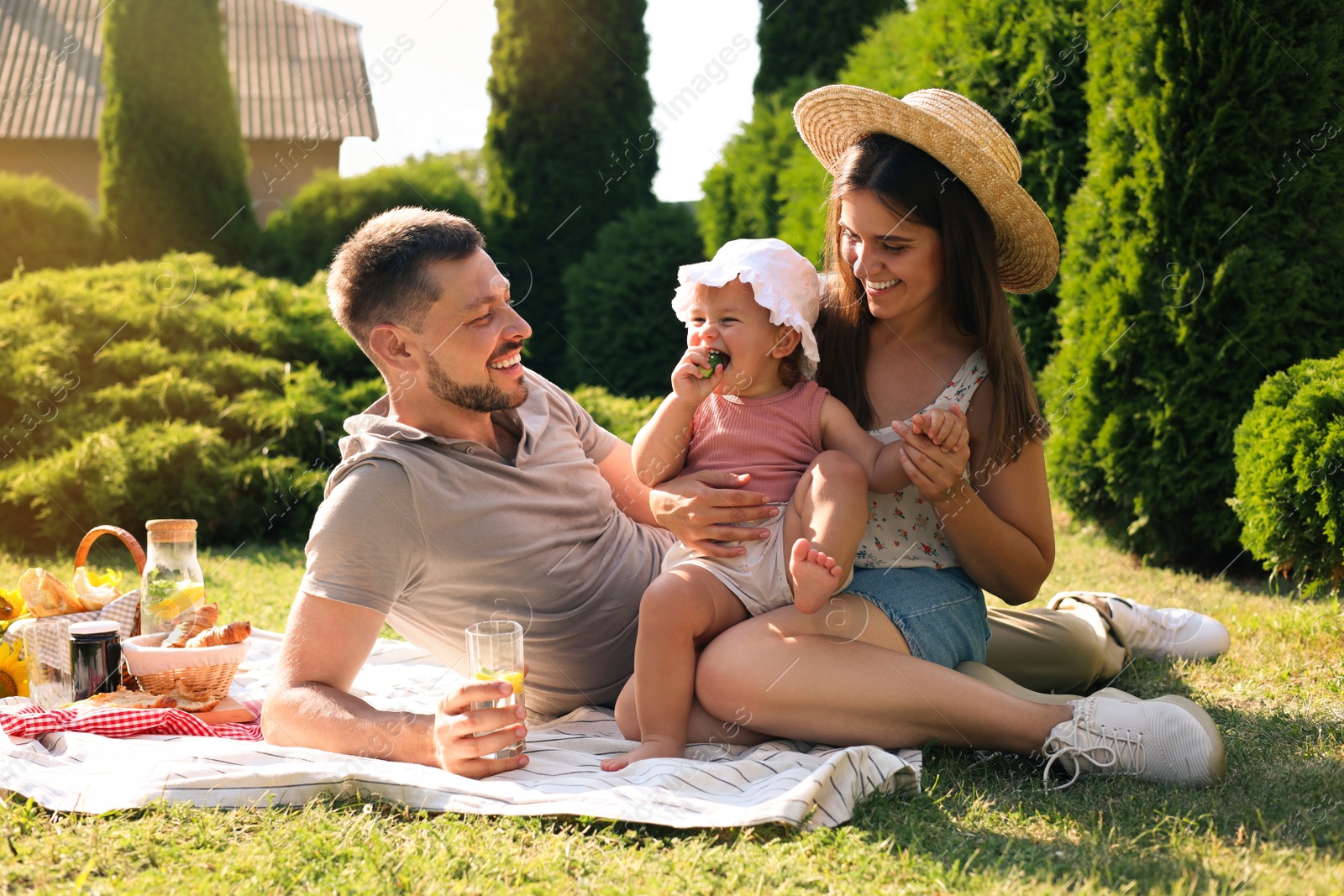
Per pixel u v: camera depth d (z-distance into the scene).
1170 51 4.84
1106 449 5.30
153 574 3.06
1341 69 4.67
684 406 2.55
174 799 2.21
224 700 3.00
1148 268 5.05
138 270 8.55
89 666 2.90
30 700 2.91
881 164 2.51
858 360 2.71
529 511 2.68
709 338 2.55
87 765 2.38
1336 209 4.79
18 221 12.38
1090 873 1.83
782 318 2.51
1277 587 4.41
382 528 2.46
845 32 10.28
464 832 2.06
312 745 2.39
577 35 12.18
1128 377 5.21
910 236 2.49
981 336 2.58
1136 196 5.09
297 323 8.33
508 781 2.25
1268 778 2.27
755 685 2.36
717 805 2.08
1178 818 2.03
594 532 2.83
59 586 3.12
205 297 8.30
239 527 6.74
